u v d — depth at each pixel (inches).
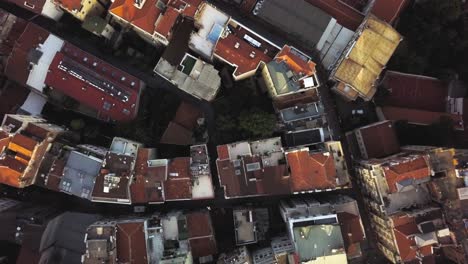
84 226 5290.4
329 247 4643.2
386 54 4936.0
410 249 4653.1
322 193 5383.9
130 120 5108.3
